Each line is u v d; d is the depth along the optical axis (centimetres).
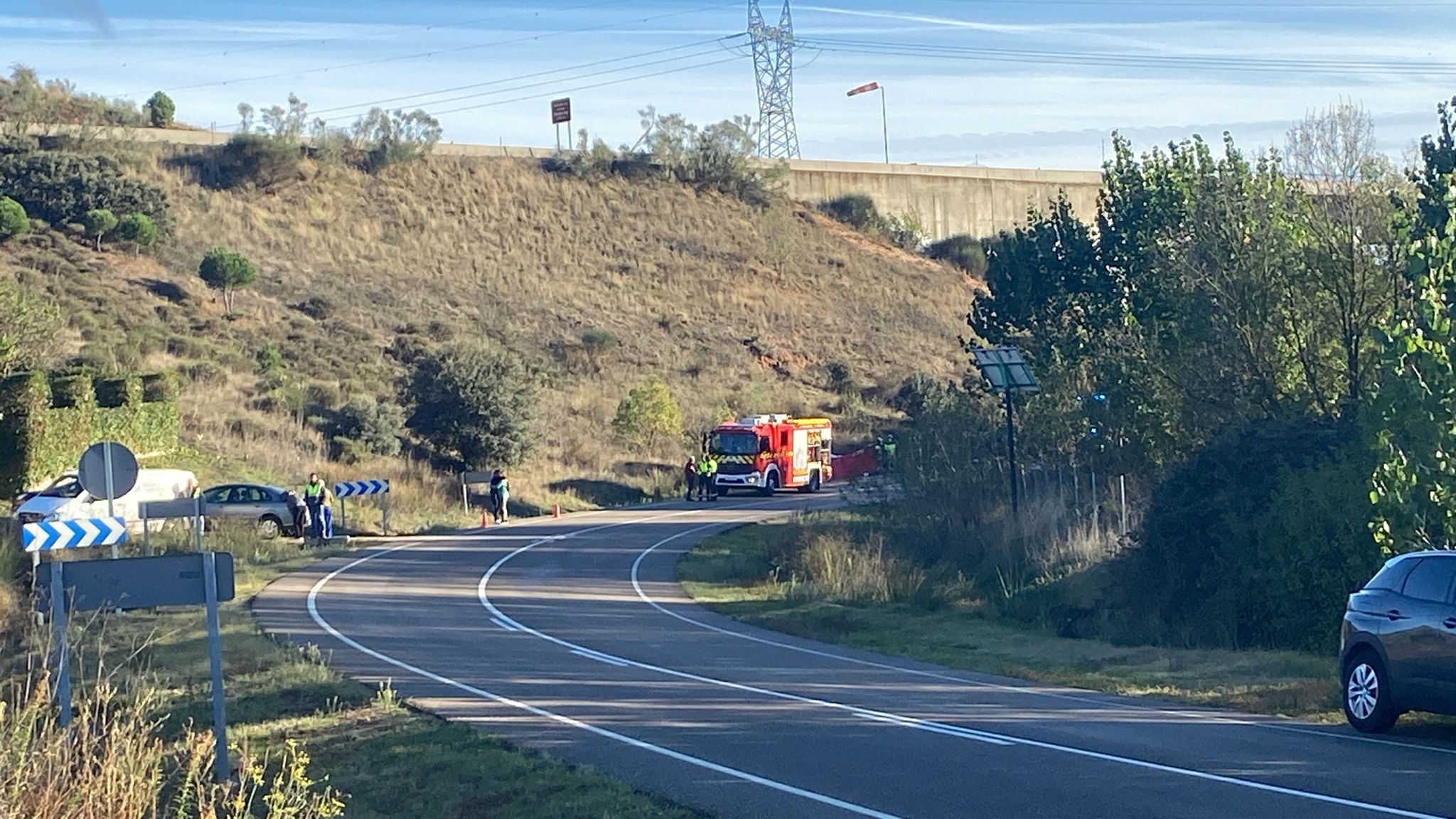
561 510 4925
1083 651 2045
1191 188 3250
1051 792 1063
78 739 851
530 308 8075
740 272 9294
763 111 10938
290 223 8269
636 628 2308
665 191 9988
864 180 10831
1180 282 2780
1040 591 2558
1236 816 966
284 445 4916
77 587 1128
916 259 10294
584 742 1304
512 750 1262
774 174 10431
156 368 5522
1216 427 2525
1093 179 11350
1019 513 2988
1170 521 2291
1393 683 1282
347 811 1068
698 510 4878
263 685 1589
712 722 1419
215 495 3806
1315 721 1402
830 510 4075
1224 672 1775
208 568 1155
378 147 9281
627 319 8288
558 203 9525
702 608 2623
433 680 1712
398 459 5138
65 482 3538
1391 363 1805
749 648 2081
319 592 2717
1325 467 2052
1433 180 2211
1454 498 1734
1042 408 3322
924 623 2416
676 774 1159
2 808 709
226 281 6825
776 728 1379
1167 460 2767
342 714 1452
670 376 7494
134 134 8500
